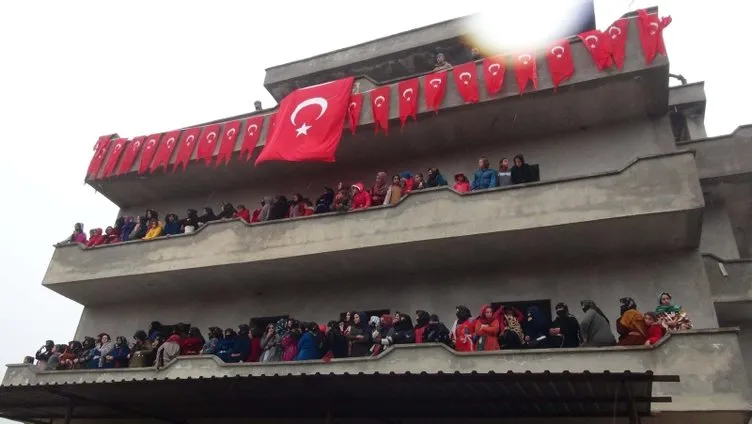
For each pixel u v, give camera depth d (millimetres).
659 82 12758
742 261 12453
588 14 17047
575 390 7879
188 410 11078
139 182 18219
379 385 8109
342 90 15570
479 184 13031
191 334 14078
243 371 12094
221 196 18203
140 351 13727
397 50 18469
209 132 17094
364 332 11969
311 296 14945
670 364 9469
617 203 11297
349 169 16594
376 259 13570
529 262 13031
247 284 15508
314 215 14000
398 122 14711
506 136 14773
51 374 14352
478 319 11133
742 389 9047
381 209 13305
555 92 13312
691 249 11930
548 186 12016
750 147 13758
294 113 15820
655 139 13391
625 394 7602
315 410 10141
